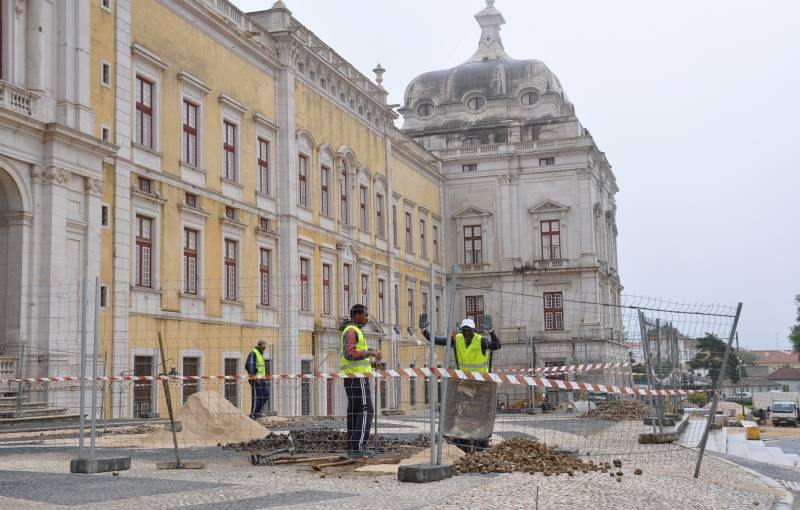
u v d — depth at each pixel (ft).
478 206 222.07
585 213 214.28
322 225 149.79
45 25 89.10
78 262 90.38
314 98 148.56
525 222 218.79
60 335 86.22
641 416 105.60
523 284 216.33
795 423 224.12
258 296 126.82
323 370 143.23
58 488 37.99
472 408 48.93
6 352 83.92
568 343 208.95
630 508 34.50
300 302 139.95
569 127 220.23
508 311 216.13
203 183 115.34
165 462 46.68
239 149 125.08
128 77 100.32
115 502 34.01
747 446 84.58
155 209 104.37
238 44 125.59
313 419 102.58
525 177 219.82
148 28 105.09
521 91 231.09
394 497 35.47
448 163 224.74
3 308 84.89
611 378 157.58
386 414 138.00
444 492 36.88
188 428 65.77
